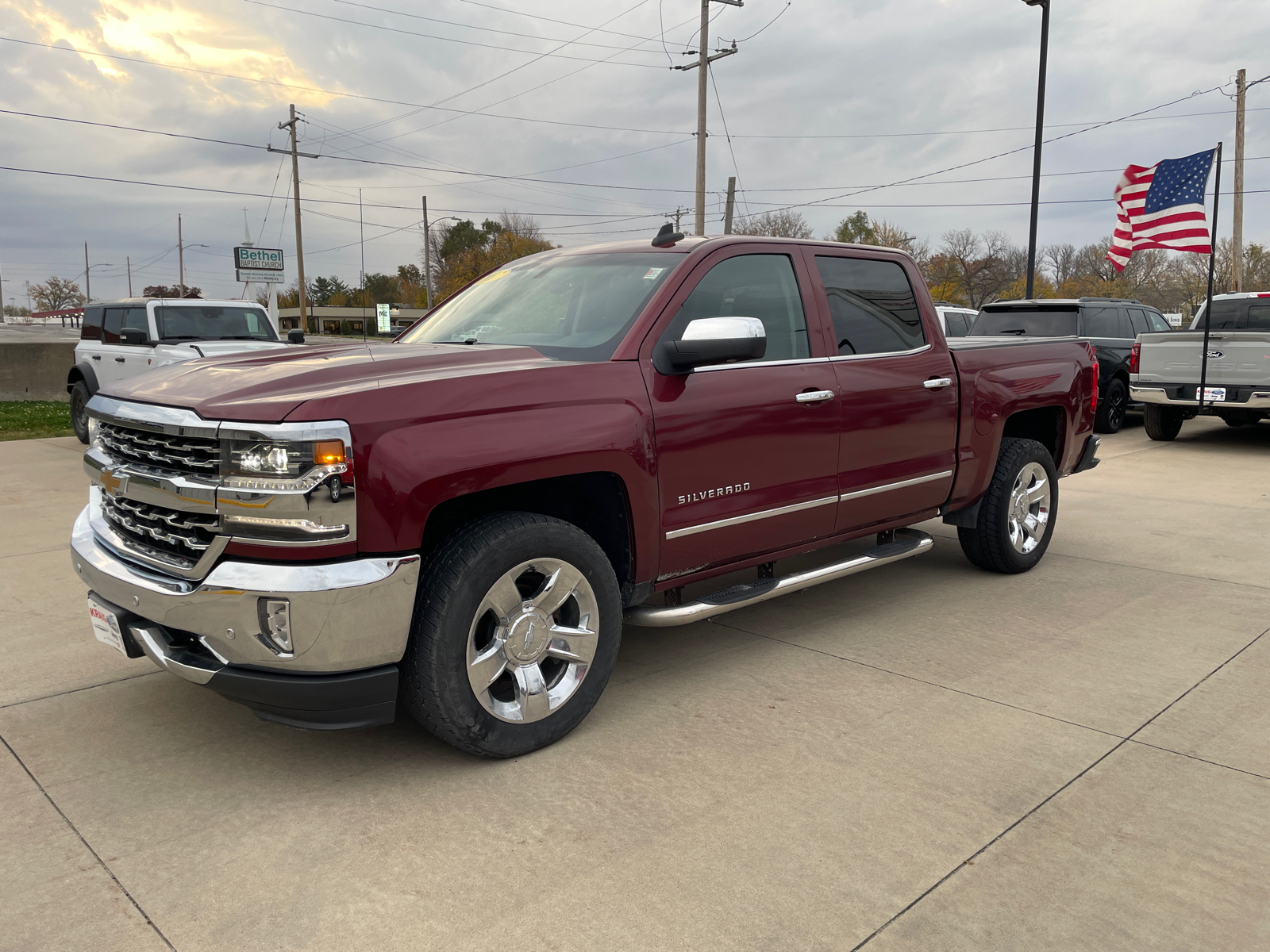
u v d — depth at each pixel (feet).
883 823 8.78
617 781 9.61
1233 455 34.73
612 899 7.61
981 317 44.11
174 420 8.93
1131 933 7.20
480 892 7.70
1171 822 8.81
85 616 15.14
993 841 8.47
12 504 24.43
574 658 10.40
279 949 7.00
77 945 7.02
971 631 14.46
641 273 12.04
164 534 9.30
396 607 8.79
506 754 10.00
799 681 12.37
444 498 9.00
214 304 36.06
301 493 8.32
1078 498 26.05
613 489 10.83
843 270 14.02
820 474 13.04
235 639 8.57
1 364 57.06
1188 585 17.11
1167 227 36.09
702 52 94.79
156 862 8.14
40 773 9.82
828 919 7.36
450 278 286.25
